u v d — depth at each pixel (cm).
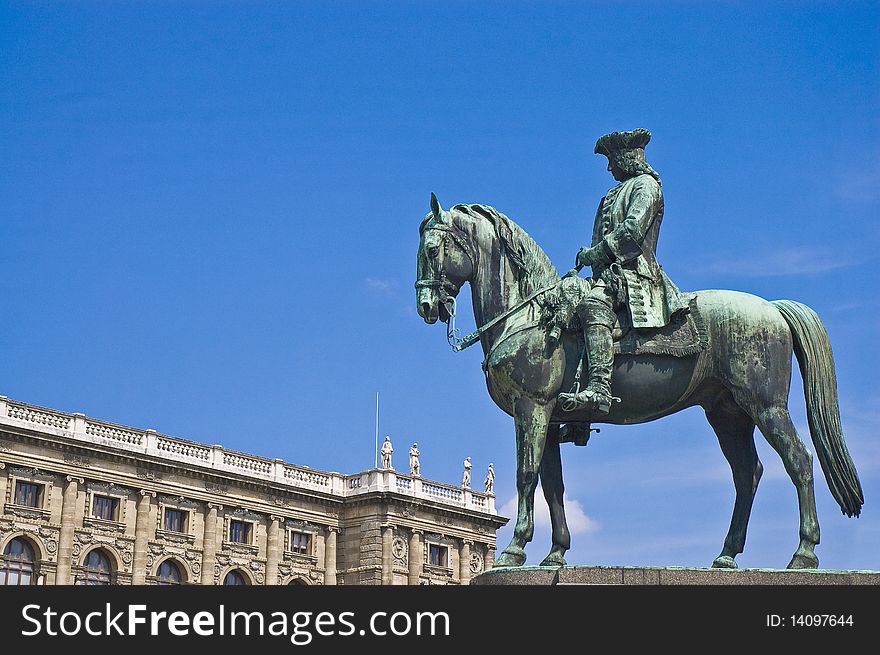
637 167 1408
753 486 1384
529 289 1352
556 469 1359
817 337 1338
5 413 7338
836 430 1320
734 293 1354
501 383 1320
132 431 8056
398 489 9288
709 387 1352
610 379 1289
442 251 1361
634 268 1342
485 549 9844
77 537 7562
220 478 8488
